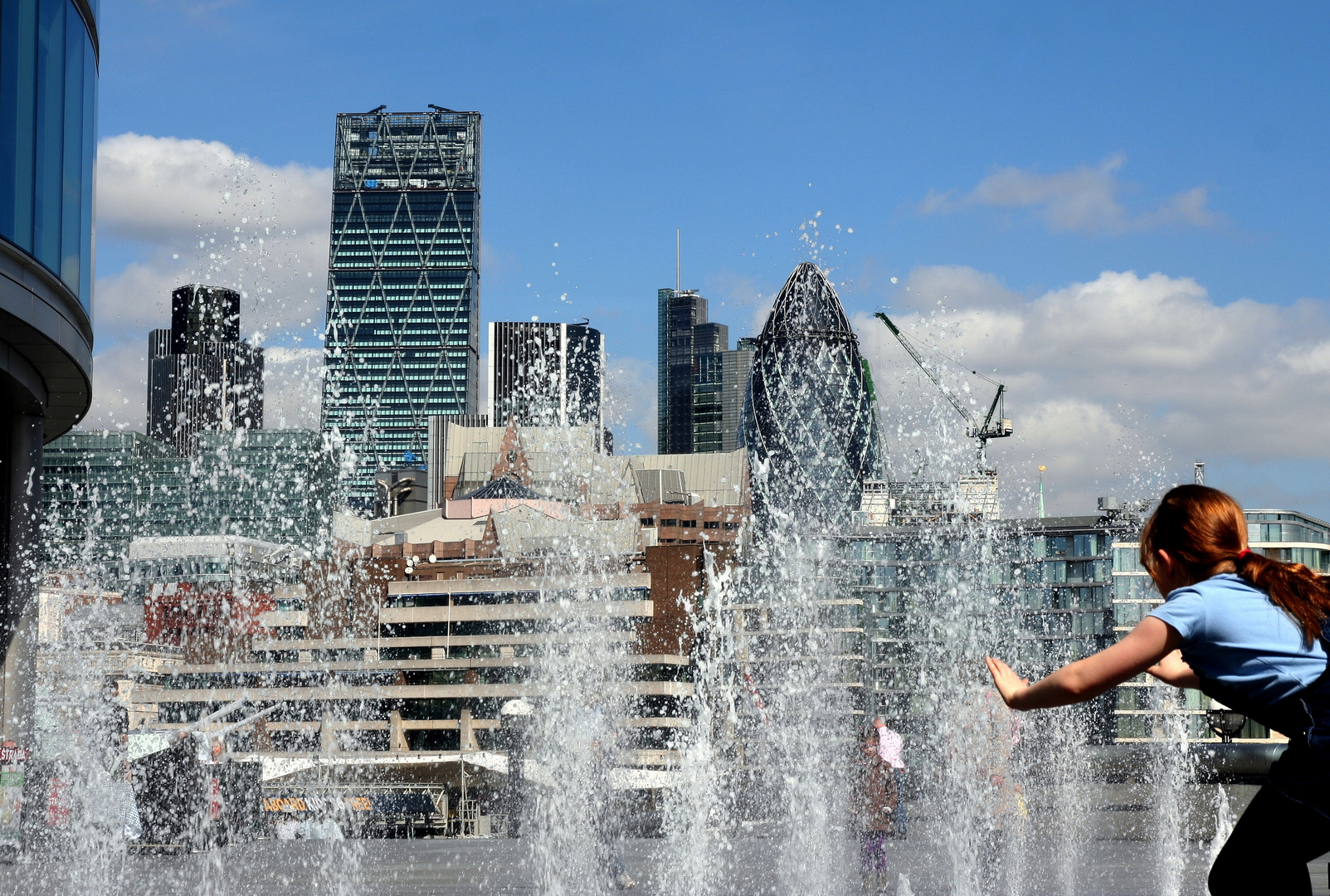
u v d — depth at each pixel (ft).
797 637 374.84
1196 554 13.74
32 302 96.17
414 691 445.78
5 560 113.91
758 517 636.89
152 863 61.98
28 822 72.23
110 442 352.69
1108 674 13.05
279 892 47.50
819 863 58.08
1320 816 12.34
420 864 57.77
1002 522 347.97
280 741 441.27
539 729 57.82
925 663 354.74
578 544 462.60
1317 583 13.17
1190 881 46.47
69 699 164.25
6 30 91.50
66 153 103.50
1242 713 13.25
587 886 48.57
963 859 56.90
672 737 422.00
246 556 438.81
